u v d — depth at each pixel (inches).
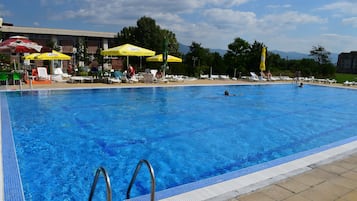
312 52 1552.7
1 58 955.3
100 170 114.0
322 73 1200.8
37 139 263.6
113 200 157.9
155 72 833.5
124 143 263.4
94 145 253.6
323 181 154.3
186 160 226.7
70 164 207.8
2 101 420.8
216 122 360.8
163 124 339.9
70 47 1893.5
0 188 147.6
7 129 264.1
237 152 249.8
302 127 350.6
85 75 818.8
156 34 1716.3
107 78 694.5
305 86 862.5
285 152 253.4
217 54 1129.4
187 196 134.9
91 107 421.7
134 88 613.3
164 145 261.7
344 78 1317.7
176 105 468.8
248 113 427.2
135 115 382.3
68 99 473.4
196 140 281.0
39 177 184.2
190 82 792.3
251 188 144.4
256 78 946.1
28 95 482.9
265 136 304.2
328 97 638.5
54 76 690.2
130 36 1782.7
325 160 188.4
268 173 164.9
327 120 395.2
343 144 230.8
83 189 169.0
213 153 245.1
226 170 209.0
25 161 210.7
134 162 217.9
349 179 157.4
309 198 135.0
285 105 515.5
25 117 344.8
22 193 144.2
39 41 1829.5
